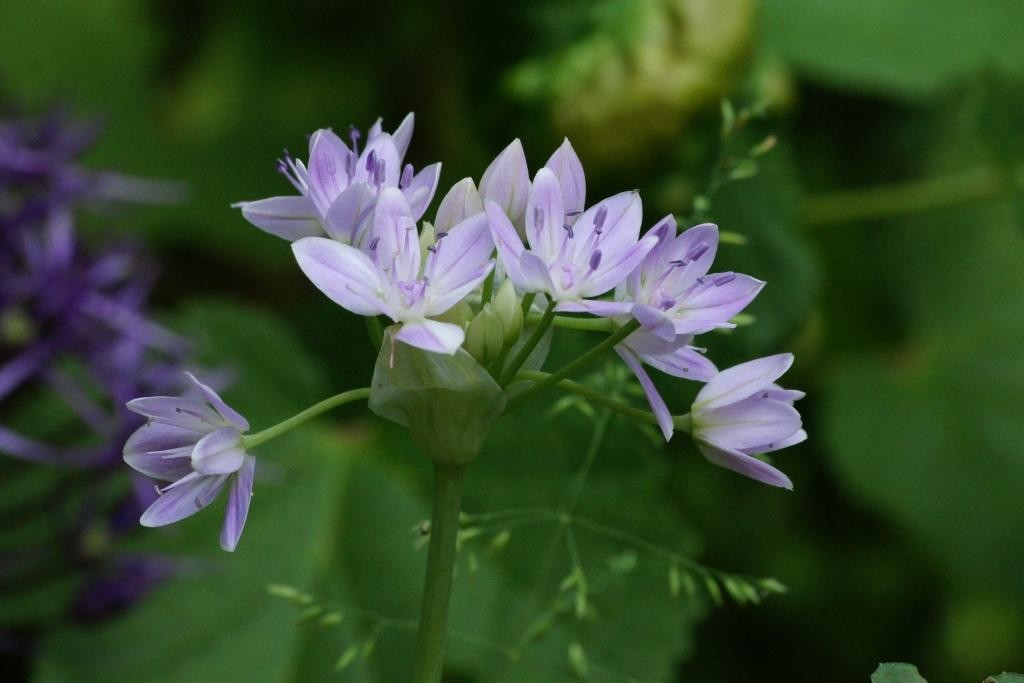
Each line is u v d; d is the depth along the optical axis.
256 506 0.49
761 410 0.34
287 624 0.47
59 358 0.45
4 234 0.44
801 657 0.58
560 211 0.34
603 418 0.41
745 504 0.58
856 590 0.59
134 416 0.44
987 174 0.55
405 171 0.35
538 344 0.35
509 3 0.54
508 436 0.45
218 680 0.46
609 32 0.52
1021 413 0.58
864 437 0.58
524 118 0.54
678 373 0.34
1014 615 0.59
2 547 0.46
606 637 0.44
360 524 0.49
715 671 0.57
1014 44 0.60
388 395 0.34
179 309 0.54
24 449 0.43
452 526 0.34
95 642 0.46
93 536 0.44
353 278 0.33
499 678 0.44
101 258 0.45
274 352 0.52
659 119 0.52
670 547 0.44
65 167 0.46
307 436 0.51
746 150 0.52
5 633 0.47
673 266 0.34
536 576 0.45
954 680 0.58
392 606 0.47
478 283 0.33
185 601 0.47
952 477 0.58
